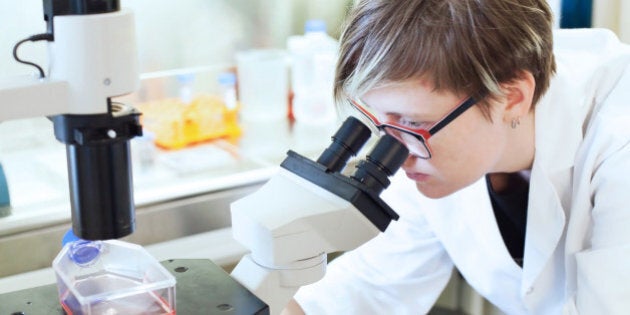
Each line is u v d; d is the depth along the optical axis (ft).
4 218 5.93
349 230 3.75
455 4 4.14
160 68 7.79
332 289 5.63
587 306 4.37
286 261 3.72
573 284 4.94
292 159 4.13
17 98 3.14
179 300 3.77
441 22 4.09
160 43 7.70
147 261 3.85
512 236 5.58
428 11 4.13
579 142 4.91
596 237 4.58
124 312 3.60
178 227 6.46
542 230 4.95
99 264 3.86
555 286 5.27
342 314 5.50
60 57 3.20
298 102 8.33
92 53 3.17
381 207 3.80
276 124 8.29
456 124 4.28
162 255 6.17
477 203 5.42
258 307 3.70
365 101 4.36
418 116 4.23
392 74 4.10
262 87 8.35
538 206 4.90
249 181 6.70
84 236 3.48
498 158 4.68
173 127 7.56
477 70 4.14
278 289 3.89
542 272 5.18
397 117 4.32
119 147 3.42
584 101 5.06
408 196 6.00
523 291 5.18
